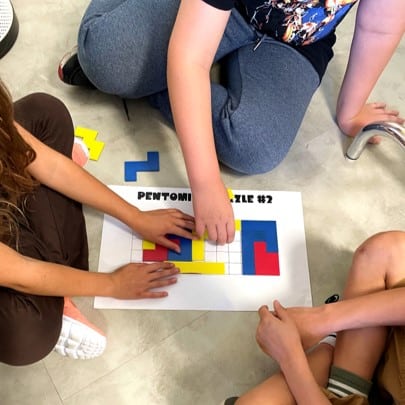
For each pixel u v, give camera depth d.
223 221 0.94
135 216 0.99
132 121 1.18
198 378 0.93
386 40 0.98
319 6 0.96
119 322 0.97
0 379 0.92
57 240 0.89
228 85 1.13
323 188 1.13
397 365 0.77
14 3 1.34
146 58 1.04
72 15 1.33
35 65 1.25
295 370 0.77
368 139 1.09
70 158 0.99
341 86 1.17
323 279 1.03
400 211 1.12
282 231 1.07
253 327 0.98
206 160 0.90
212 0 0.79
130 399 0.91
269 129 1.04
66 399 0.91
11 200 0.78
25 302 0.78
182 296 0.99
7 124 0.67
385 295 0.79
